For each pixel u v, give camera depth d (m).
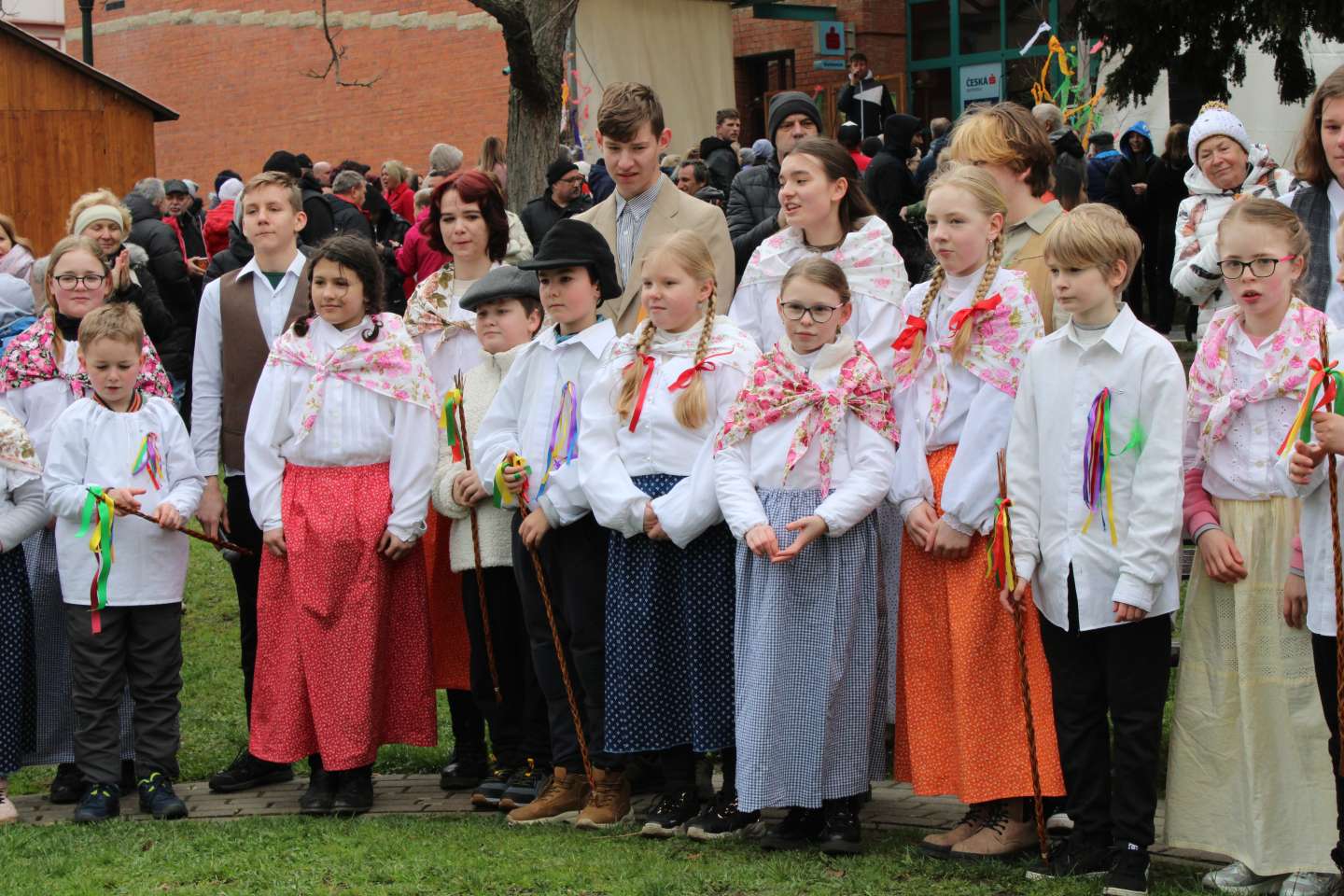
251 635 7.48
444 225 7.29
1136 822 5.24
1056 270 5.38
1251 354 5.27
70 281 7.27
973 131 6.19
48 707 7.07
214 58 25.17
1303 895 5.14
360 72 22.94
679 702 6.13
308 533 6.71
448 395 6.78
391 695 6.91
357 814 6.73
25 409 7.29
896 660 6.12
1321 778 5.16
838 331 5.98
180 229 16.86
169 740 6.96
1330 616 4.96
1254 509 5.27
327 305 6.75
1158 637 5.30
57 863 5.92
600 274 6.53
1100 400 5.33
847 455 5.81
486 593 6.80
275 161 14.66
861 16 21.66
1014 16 21.16
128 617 6.92
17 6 29.80
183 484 7.04
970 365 5.71
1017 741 5.64
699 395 6.05
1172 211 14.27
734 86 20.42
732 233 9.51
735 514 5.75
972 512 5.61
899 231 10.31
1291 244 5.17
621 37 17.80
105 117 19.94
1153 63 12.73
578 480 6.21
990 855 5.63
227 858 5.91
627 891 5.28
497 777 6.91
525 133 11.52
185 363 14.07
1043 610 5.48
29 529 6.86
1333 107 5.32
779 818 6.45
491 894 5.37
